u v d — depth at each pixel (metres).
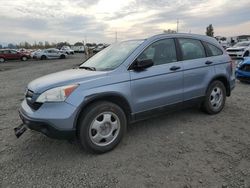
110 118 3.86
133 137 4.45
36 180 3.25
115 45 4.99
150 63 4.09
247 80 9.18
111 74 3.91
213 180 3.11
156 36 4.55
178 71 4.62
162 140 4.30
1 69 22.53
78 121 3.68
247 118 5.29
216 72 5.29
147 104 4.27
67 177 3.29
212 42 5.48
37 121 3.49
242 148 3.93
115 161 3.65
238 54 20.31
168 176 3.24
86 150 3.81
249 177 3.15
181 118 5.32
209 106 5.35
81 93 3.59
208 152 3.83
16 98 8.15
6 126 5.27
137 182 3.13
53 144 4.27
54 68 20.22
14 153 4.00
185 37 4.97
